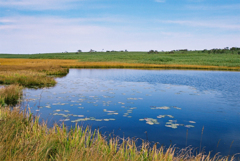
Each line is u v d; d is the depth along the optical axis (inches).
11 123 238.1
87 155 167.2
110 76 1146.0
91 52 6697.8
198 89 721.6
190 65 2326.5
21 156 154.9
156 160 178.1
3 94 471.2
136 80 969.5
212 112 413.4
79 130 233.9
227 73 1464.1
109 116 366.6
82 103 463.8
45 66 1524.4
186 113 402.6
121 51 6963.6
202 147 246.5
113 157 173.3
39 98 505.7
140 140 260.5
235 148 245.6
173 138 272.4
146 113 393.7
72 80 929.5
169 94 611.5
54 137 211.0
